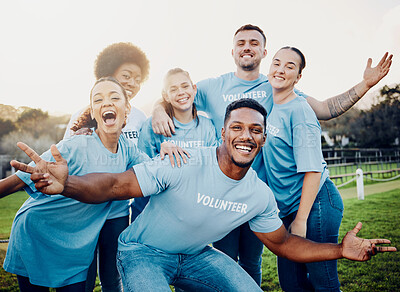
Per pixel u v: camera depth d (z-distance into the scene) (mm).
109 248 2541
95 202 1725
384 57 2627
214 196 1870
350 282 3248
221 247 2676
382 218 5324
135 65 3266
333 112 2855
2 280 3285
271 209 2053
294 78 2590
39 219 2062
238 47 2822
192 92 2789
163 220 1945
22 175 1983
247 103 1810
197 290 2088
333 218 2494
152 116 2848
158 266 1921
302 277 2654
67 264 2150
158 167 1851
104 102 2244
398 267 3570
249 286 1951
